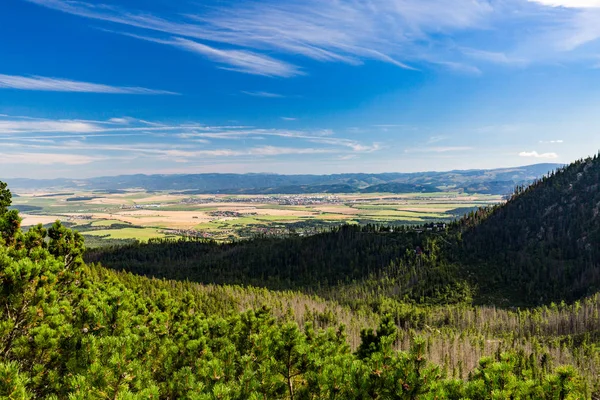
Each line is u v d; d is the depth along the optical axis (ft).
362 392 59.11
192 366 73.77
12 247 80.69
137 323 80.74
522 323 448.24
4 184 157.89
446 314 504.84
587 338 378.32
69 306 75.05
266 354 69.62
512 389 53.93
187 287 493.77
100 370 52.70
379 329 118.73
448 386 57.82
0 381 46.06
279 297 529.04
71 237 102.94
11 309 63.52
